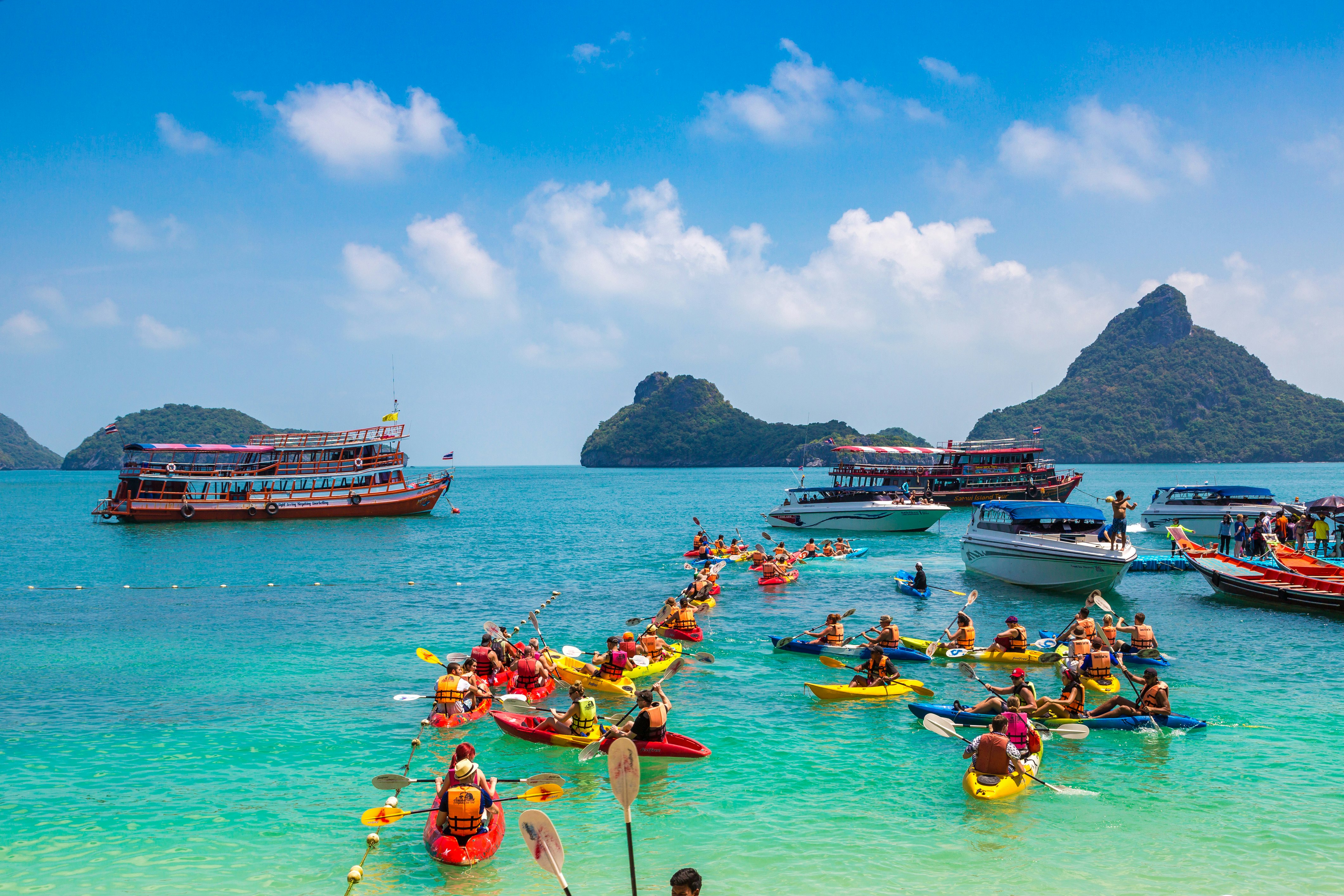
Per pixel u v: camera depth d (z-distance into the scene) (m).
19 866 13.03
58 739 18.97
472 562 52.75
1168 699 20.28
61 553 58.84
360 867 12.73
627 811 10.05
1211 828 14.11
